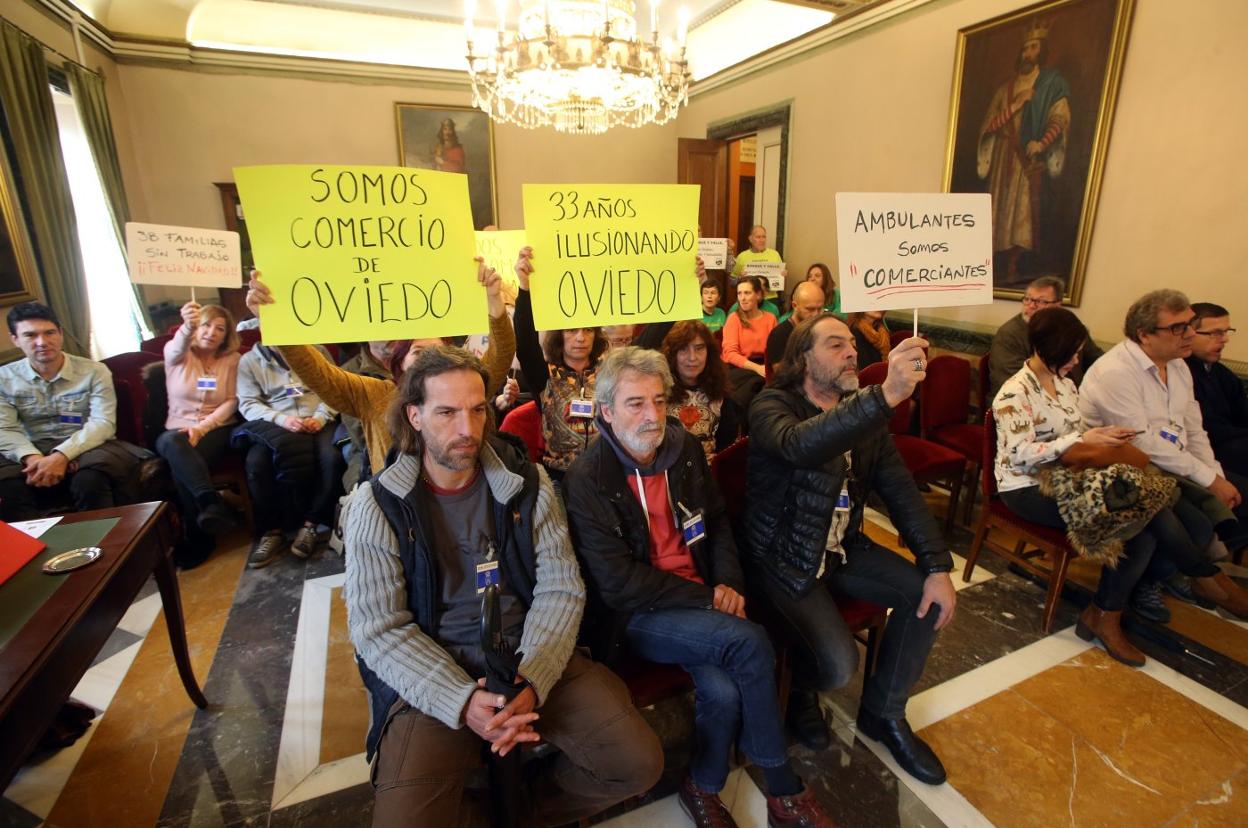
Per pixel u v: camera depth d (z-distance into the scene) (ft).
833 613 4.71
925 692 5.78
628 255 4.96
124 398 8.67
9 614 3.46
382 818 3.30
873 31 13.73
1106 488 5.75
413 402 3.77
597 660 4.54
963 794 4.72
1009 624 6.81
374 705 3.84
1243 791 4.70
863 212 4.14
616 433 4.33
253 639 6.66
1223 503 6.59
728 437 7.55
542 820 4.17
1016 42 10.71
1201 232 8.73
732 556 4.78
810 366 4.80
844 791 4.76
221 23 17.02
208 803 4.63
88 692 5.82
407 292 4.39
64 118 13.37
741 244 23.25
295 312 4.17
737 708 4.12
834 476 4.48
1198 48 8.48
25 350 7.68
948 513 9.08
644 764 3.79
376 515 3.84
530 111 20.48
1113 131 9.61
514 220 21.35
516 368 8.75
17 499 7.42
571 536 4.41
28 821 4.49
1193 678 5.93
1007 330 9.30
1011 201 11.21
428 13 17.99
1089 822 4.48
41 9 12.29
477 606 3.98
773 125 17.74
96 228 13.98
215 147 17.54
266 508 8.73
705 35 19.84
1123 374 6.73
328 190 4.11
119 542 4.38
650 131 22.17
